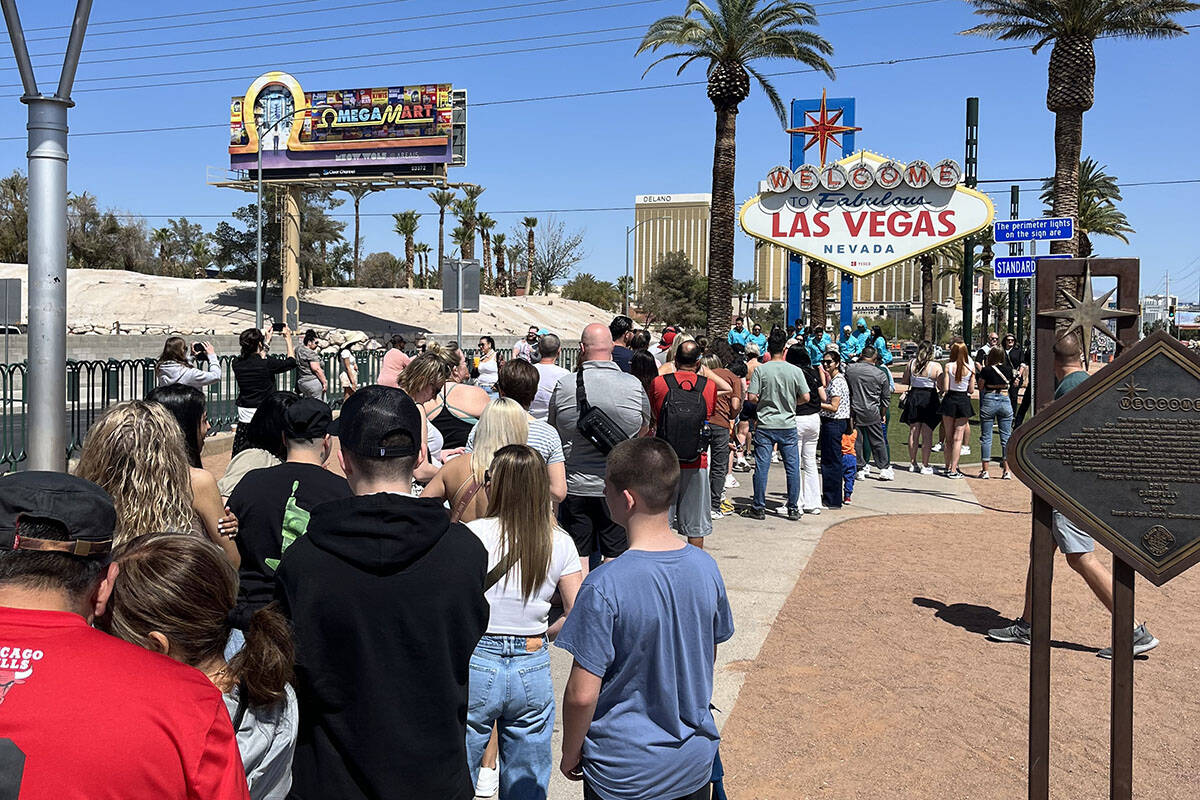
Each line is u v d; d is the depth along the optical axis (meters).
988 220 14.93
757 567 7.93
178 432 3.19
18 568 1.62
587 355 6.06
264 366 9.73
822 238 15.62
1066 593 7.25
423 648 2.35
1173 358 3.43
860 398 12.52
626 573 2.65
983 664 5.64
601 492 6.03
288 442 3.56
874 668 5.57
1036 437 3.55
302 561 2.34
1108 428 3.48
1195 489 3.42
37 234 5.30
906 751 4.46
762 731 4.68
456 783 2.43
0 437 10.52
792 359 10.21
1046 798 3.61
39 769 1.49
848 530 9.50
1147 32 22.20
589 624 2.62
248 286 56.75
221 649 2.06
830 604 6.88
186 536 2.05
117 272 57.81
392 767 2.30
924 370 13.46
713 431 9.98
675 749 2.68
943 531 9.48
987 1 23.08
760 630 6.27
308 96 49.00
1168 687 5.29
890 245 15.35
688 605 2.70
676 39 25.45
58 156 5.32
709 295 26.28
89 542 1.70
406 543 2.35
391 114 48.06
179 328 45.34
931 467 13.79
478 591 2.48
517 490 3.28
